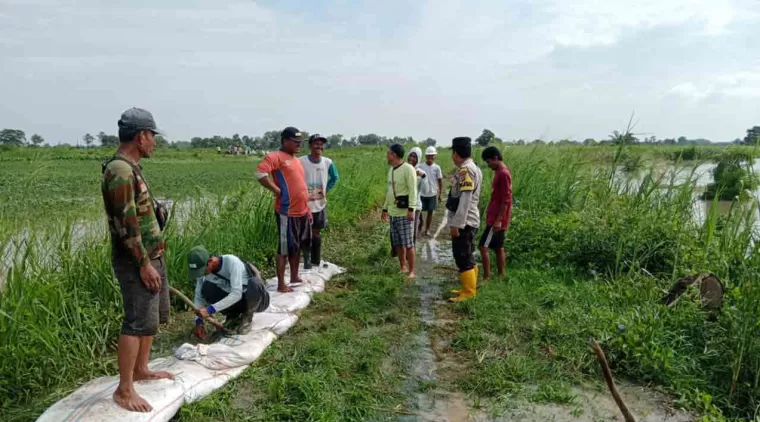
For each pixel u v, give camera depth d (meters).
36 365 4.16
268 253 7.90
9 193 6.99
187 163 38.97
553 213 9.87
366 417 3.83
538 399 4.06
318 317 5.78
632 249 6.98
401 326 5.54
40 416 3.33
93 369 4.40
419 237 10.62
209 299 4.98
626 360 4.51
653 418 3.83
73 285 5.07
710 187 7.91
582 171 11.09
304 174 6.86
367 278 7.02
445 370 4.59
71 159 39.84
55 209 6.20
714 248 6.36
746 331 4.20
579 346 4.80
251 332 4.99
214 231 7.04
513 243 8.20
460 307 6.00
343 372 4.45
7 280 4.39
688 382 4.21
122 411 3.36
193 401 3.87
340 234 10.03
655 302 5.30
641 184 8.09
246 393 4.11
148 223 3.47
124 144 3.34
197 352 4.34
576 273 7.13
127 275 3.35
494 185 6.82
